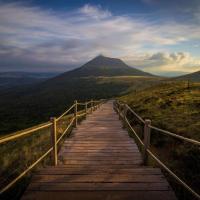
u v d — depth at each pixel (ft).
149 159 22.30
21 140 40.19
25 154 24.84
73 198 13.23
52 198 13.23
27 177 17.88
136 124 42.19
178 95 74.23
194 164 19.39
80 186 14.67
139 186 14.69
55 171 17.25
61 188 14.38
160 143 27.89
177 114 41.60
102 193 13.80
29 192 13.91
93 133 34.86
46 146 28.99
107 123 45.78
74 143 28.45
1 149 33.60
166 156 23.94
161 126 33.63
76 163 21.07
